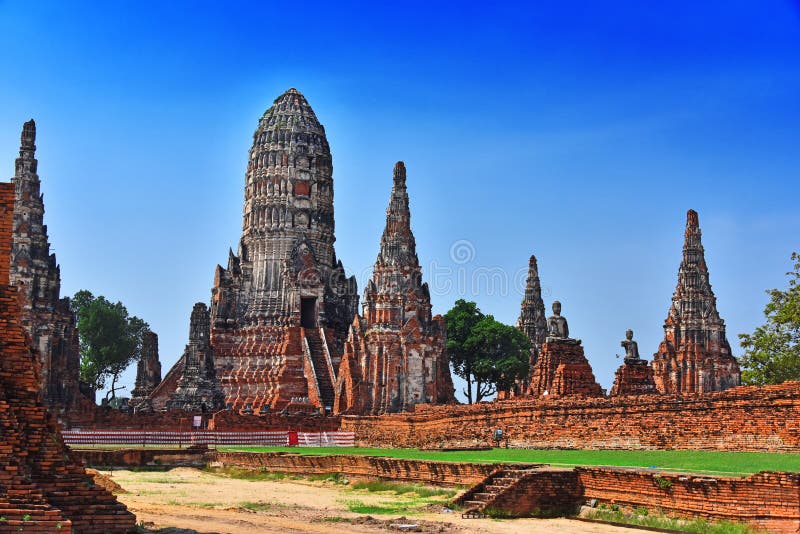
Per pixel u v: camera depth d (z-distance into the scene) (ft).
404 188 394.32
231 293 495.82
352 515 150.71
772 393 184.34
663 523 131.54
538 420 235.20
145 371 482.28
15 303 114.42
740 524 124.57
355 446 323.98
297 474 223.71
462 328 482.69
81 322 559.79
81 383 413.59
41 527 100.99
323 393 449.48
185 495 183.21
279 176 502.79
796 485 121.19
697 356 408.26
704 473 138.82
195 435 323.57
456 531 132.57
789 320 327.26
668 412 203.10
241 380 473.67
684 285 418.72
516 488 146.41
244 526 137.69
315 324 482.28
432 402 376.07
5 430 107.14
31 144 376.48
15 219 367.66
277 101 523.70
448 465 173.68
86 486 111.34
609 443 214.28
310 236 499.10
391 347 376.68
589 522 139.85
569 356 278.87
